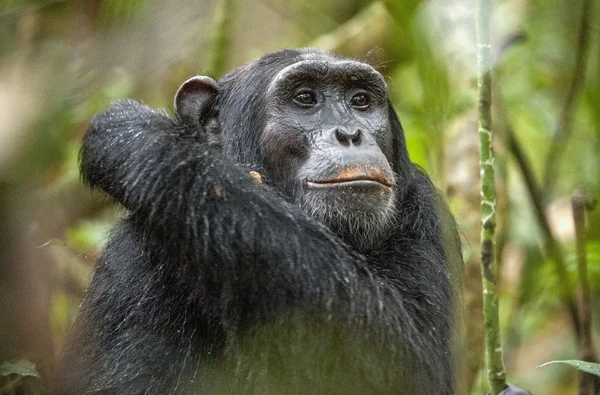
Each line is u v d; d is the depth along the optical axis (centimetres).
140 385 1011
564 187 1931
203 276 937
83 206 1581
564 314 1956
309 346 909
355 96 1134
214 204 941
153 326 1021
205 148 1004
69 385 1080
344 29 2086
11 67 764
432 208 1175
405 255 1084
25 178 723
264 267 918
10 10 1162
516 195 1747
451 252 1162
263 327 917
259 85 1147
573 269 1438
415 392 940
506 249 1877
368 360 912
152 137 1002
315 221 974
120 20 1009
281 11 2039
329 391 917
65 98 751
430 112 1100
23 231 835
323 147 1066
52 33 1187
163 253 979
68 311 1384
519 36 1605
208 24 1639
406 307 1006
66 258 1445
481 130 939
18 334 894
